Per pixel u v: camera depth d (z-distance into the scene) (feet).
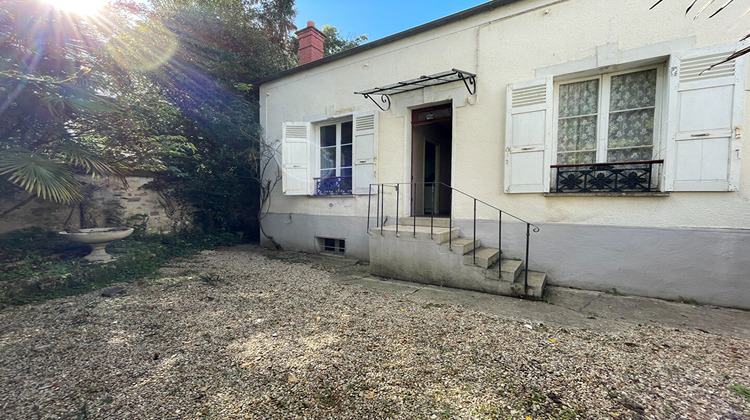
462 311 11.52
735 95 11.31
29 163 12.66
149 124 20.45
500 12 15.72
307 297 13.30
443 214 23.00
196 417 6.05
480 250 15.65
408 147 19.24
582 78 14.42
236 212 29.68
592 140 14.30
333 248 23.63
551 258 14.78
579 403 6.40
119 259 17.15
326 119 22.75
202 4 26.55
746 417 5.95
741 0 11.27
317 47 25.34
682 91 12.03
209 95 26.09
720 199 11.76
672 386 6.95
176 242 23.93
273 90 25.94
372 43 19.71
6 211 16.21
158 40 22.82
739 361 7.96
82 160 14.49
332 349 8.71
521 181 15.08
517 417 6.01
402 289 14.43
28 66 13.83
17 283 12.72
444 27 17.40
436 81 17.43
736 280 11.62
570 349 8.64
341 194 22.18
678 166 12.17
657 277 12.78
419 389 6.91
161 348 8.82
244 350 8.69
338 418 6.04
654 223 12.78
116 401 6.53
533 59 14.97
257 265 19.60
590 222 13.93
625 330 9.87
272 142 26.03
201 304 12.41
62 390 6.88
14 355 8.37
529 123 14.84
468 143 16.79
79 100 14.38
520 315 11.12
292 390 6.89
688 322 10.49
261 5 33.96
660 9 12.43
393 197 19.56
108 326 10.28
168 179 24.85
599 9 13.50
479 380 7.22
